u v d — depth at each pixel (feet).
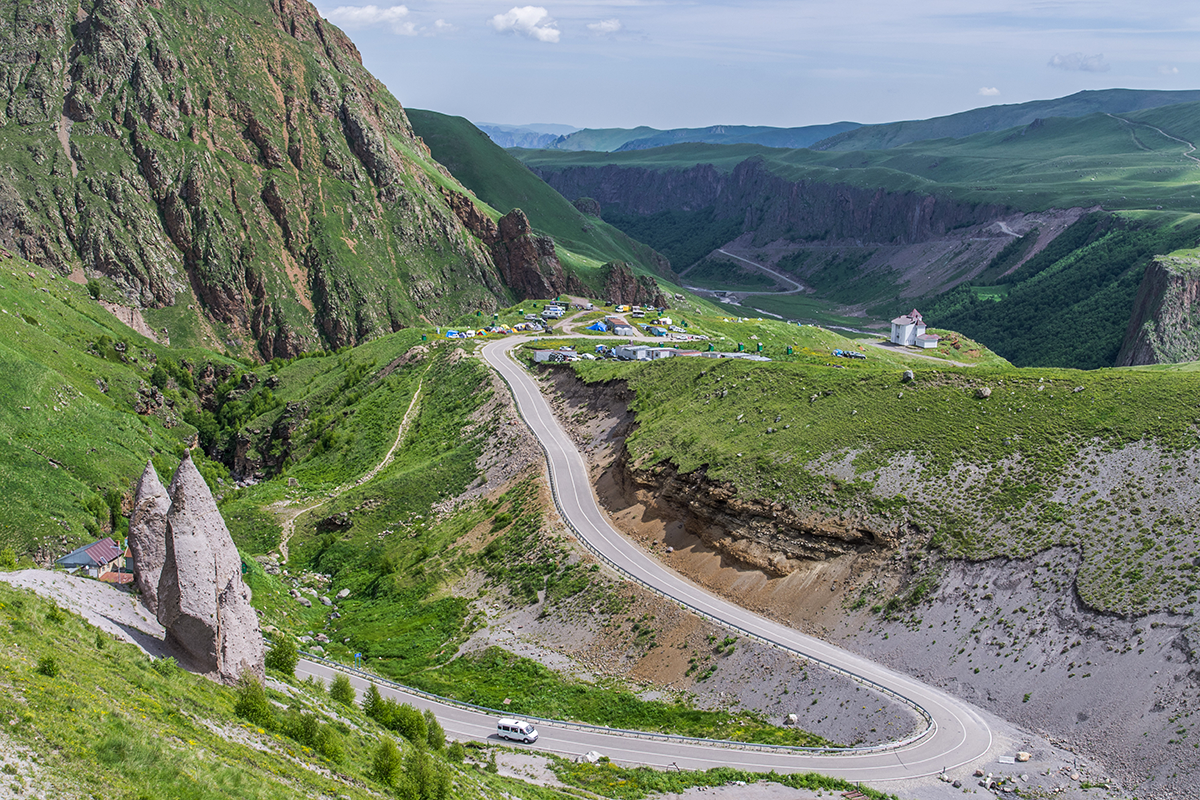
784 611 261.85
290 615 339.16
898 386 321.73
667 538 314.76
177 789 104.47
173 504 144.77
